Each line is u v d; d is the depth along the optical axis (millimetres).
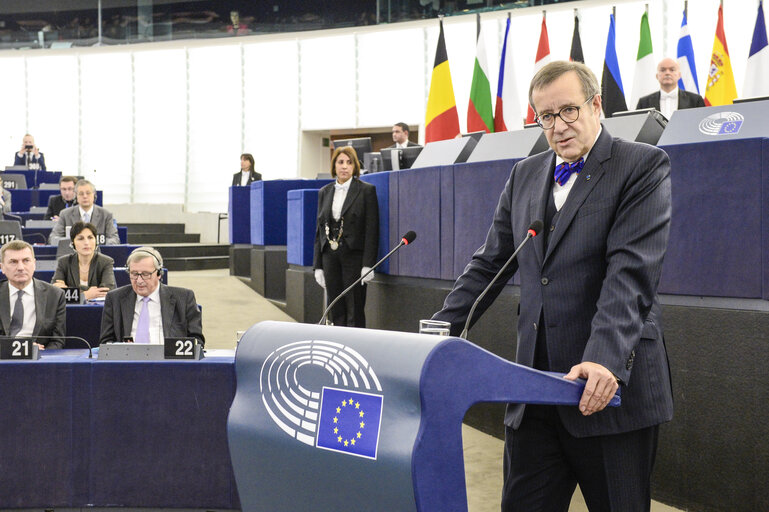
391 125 13711
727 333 3223
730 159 3236
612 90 8320
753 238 3154
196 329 4488
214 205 14969
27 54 15617
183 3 15031
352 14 13820
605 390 1619
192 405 3465
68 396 3424
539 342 1947
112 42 15398
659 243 1808
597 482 1922
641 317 1788
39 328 4570
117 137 15461
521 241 2006
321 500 1463
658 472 3525
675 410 3439
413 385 1324
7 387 3396
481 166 4660
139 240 13664
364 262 6195
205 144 15047
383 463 1338
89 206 7957
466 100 12555
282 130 14641
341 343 1474
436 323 1914
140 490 3447
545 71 1888
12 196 11461
